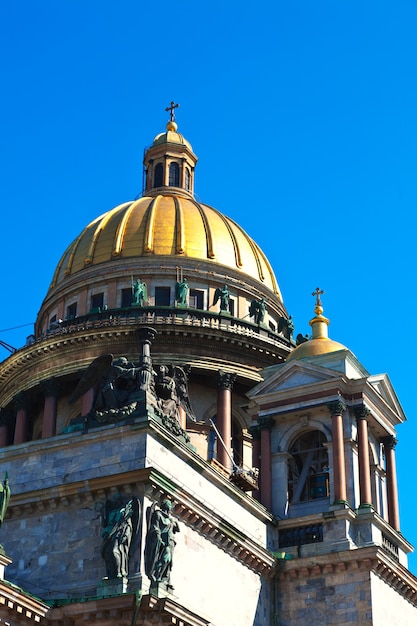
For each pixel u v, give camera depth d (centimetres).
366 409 10981
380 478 11231
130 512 8462
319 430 11181
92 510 8738
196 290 14488
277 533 10500
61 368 13788
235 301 14650
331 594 9969
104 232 15038
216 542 9312
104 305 14425
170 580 8531
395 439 11469
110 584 8238
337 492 10525
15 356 14125
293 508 10806
